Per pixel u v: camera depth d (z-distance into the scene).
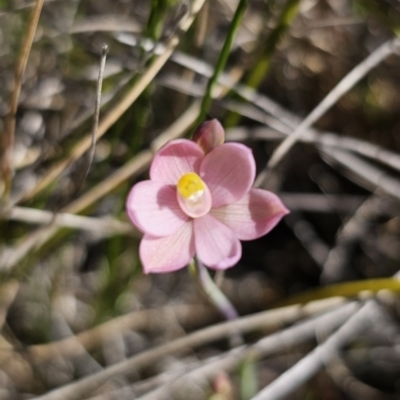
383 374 0.40
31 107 0.39
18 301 0.40
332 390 0.40
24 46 0.34
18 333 0.40
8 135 0.36
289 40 0.41
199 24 0.38
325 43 0.41
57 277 0.40
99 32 0.39
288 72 0.43
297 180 0.45
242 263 0.45
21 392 0.39
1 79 0.39
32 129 0.39
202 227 0.33
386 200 0.41
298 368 0.36
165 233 0.32
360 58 0.42
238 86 0.38
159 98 0.40
